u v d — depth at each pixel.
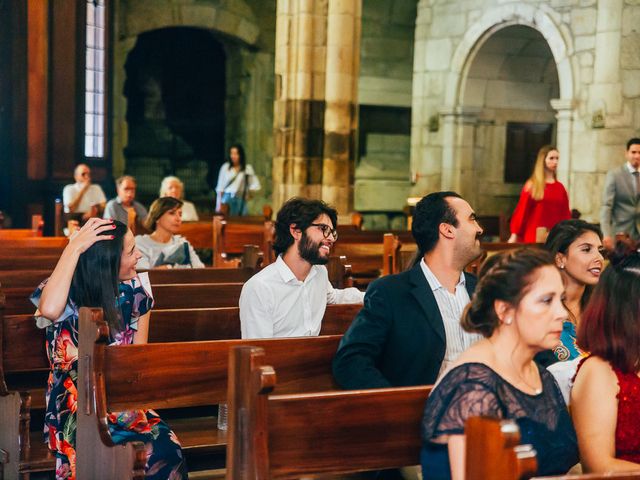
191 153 19.16
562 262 4.40
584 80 12.85
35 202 14.30
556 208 9.43
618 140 12.31
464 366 2.73
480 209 15.56
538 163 9.44
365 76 17.72
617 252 3.21
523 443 2.73
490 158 15.59
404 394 3.09
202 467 4.56
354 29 11.95
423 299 3.71
